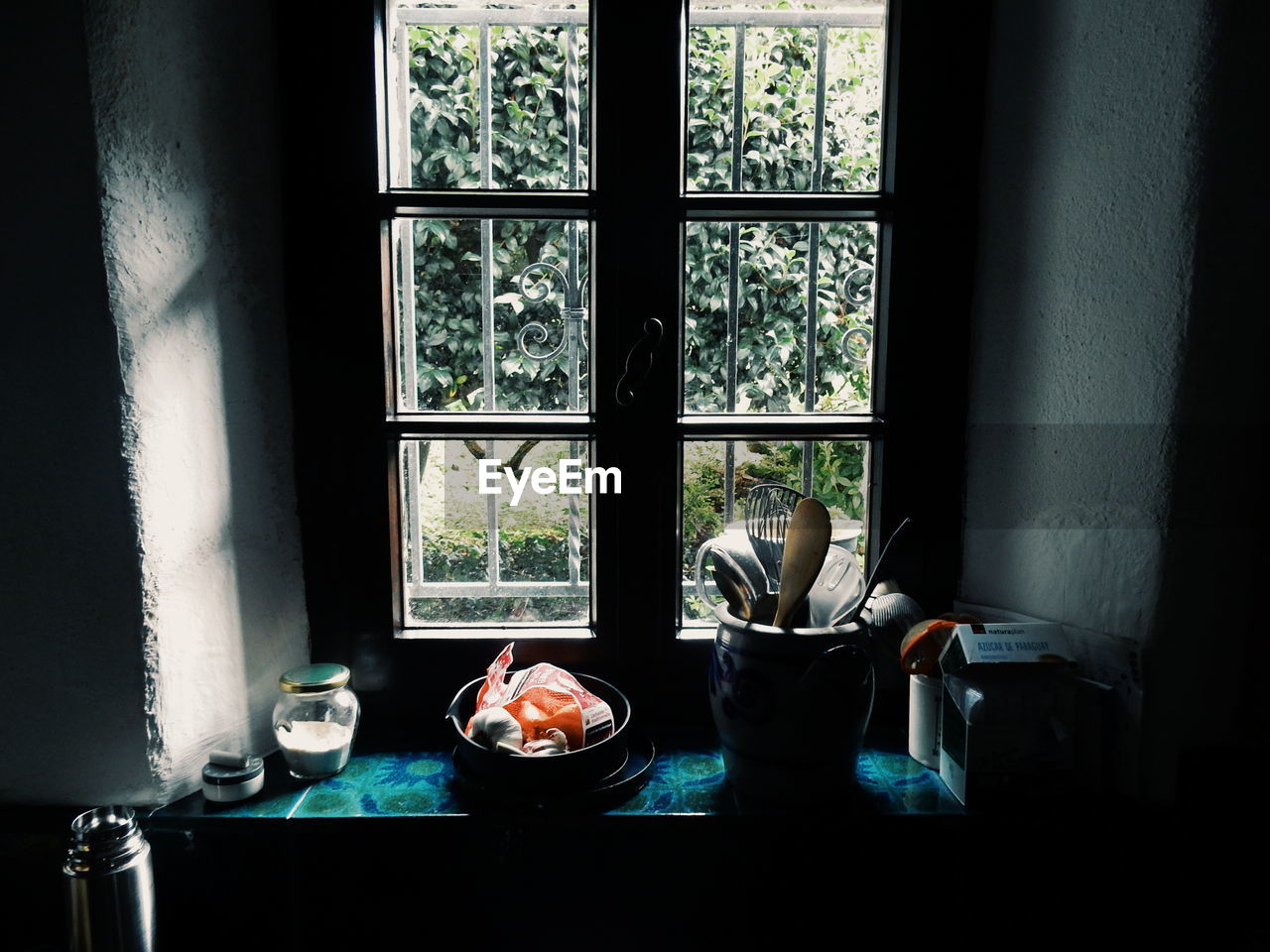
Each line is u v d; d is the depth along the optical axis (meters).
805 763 0.76
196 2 0.75
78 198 0.68
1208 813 0.75
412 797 0.80
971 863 0.81
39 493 0.72
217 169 0.79
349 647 0.92
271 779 0.83
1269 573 0.72
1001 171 0.86
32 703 0.75
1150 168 0.71
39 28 0.66
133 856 0.69
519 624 0.97
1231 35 0.65
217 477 0.80
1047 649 0.77
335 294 0.87
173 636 0.76
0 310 0.70
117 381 0.70
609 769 0.80
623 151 0.86
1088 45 0.76
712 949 0.83
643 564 0.92
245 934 0.81
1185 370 0.70
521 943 0.83
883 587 0.91
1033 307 0.84
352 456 0.89
